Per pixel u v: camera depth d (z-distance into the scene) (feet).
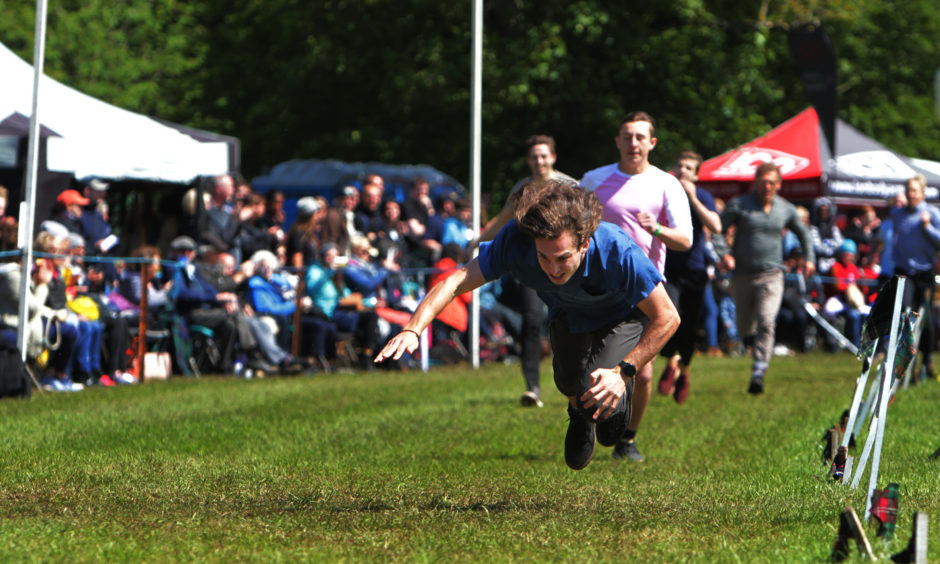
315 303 137.80
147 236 144.46
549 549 43.09
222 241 133.49
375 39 267.80
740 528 46.80
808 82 193.47
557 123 263.29
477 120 148.25
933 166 221.46
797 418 92.94
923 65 347.77
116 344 119.44
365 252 142.82
